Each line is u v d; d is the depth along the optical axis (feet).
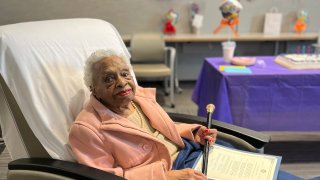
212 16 12.99
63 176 3.21
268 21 13.03
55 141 3.76
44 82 3.96
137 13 12.70
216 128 4.56
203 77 7.92
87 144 3.50
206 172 3.71
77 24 4.70
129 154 3.66
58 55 4.21
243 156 4.16
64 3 12.30
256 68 6.75
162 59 11.32
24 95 3.82
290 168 6.82
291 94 6.34
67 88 4.08
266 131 6.59
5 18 12.16
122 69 3.83
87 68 3.90
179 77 13.70
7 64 3.80
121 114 4.06
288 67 6.79
